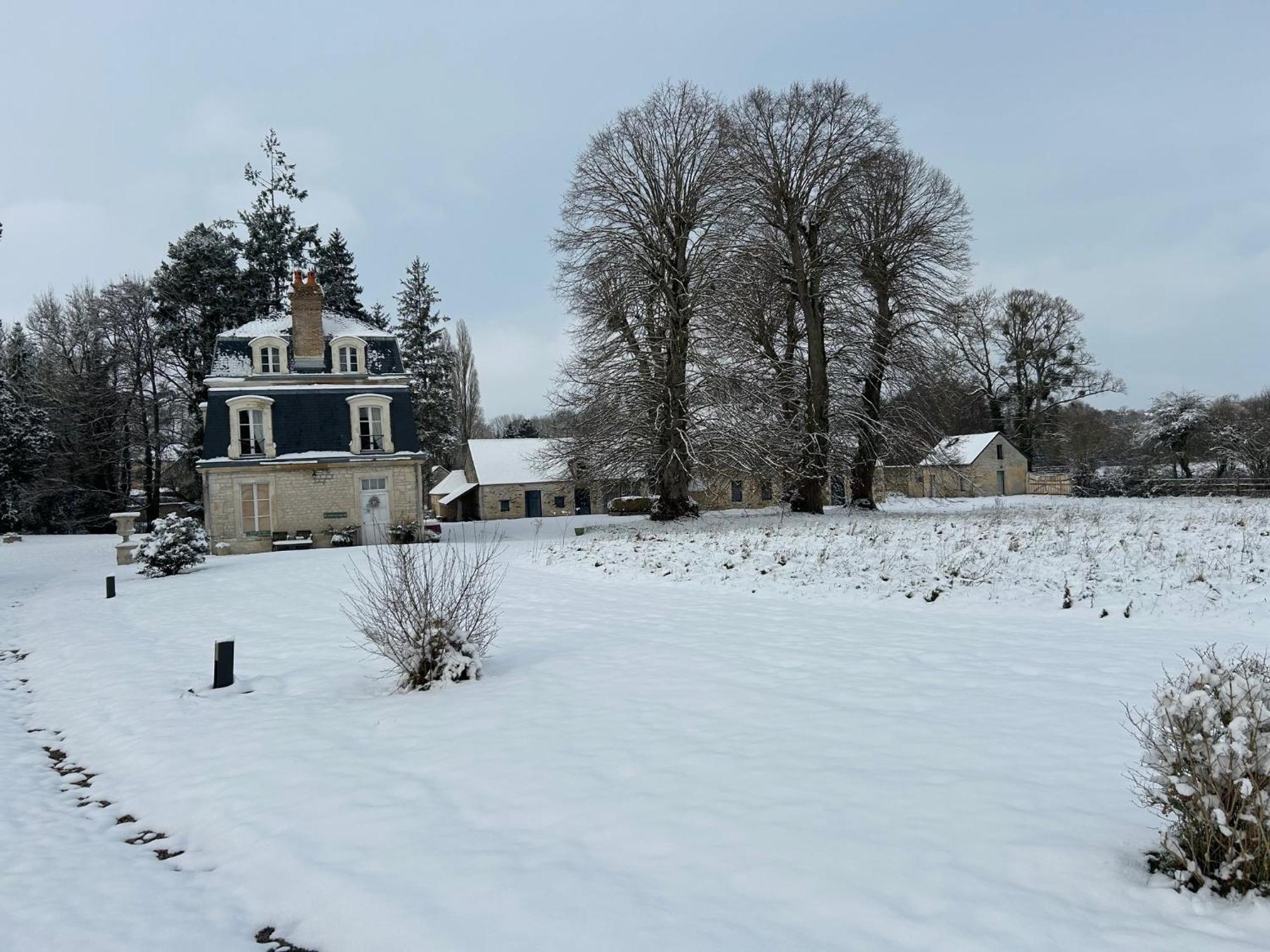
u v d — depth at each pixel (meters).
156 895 4.98
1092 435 63.69
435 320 67.00
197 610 16.73
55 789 7.17
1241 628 10.59
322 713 8.55
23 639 15.23
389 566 19.94
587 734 7.16
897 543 17.81
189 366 47.56
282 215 52.81
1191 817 4.24
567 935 4.01
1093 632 10.77
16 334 56.06
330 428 35.50
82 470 51.72
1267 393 58.38
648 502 52.25
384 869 4.88
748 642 10.83
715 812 5.34
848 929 3.95
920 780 5.74
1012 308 57.38
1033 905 4.07
